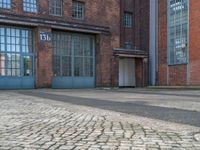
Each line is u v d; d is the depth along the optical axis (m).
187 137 5.39
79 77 27.39
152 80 32.44
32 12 24.36
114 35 29.64
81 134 5.66
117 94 17.83
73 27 26.28
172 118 7.57
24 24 23.64
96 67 28.52
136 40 33.00
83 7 27.61
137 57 31.83
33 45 24.64
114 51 29.50
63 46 26.45
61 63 26.30
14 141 5.15
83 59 27.75
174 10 30.09
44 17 25.02
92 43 28.45
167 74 30.86
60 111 8.99
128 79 31.84
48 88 24.95
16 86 23.69
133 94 17.84
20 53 23.95
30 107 10.05
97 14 28.42
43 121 7.16
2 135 5.62
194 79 27.62
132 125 6.58
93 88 27.42
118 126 6.46
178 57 29.52
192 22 27.81
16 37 23.78
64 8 26.27
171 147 4.73
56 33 26.08
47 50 24.91
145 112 8.74
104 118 7.58
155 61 32.22
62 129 6.15
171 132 5.82
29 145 4.88
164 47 31.28
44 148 4.68
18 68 23.84
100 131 5.92
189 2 28.14
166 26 31.08
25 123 6.89
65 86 26.45
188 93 18.77
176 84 29.77
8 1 23.22
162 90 23.86
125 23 32.44
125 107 10.12
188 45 28.25
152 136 5.47
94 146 4.78
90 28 27.44
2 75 23.05
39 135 5.59
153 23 32.44
